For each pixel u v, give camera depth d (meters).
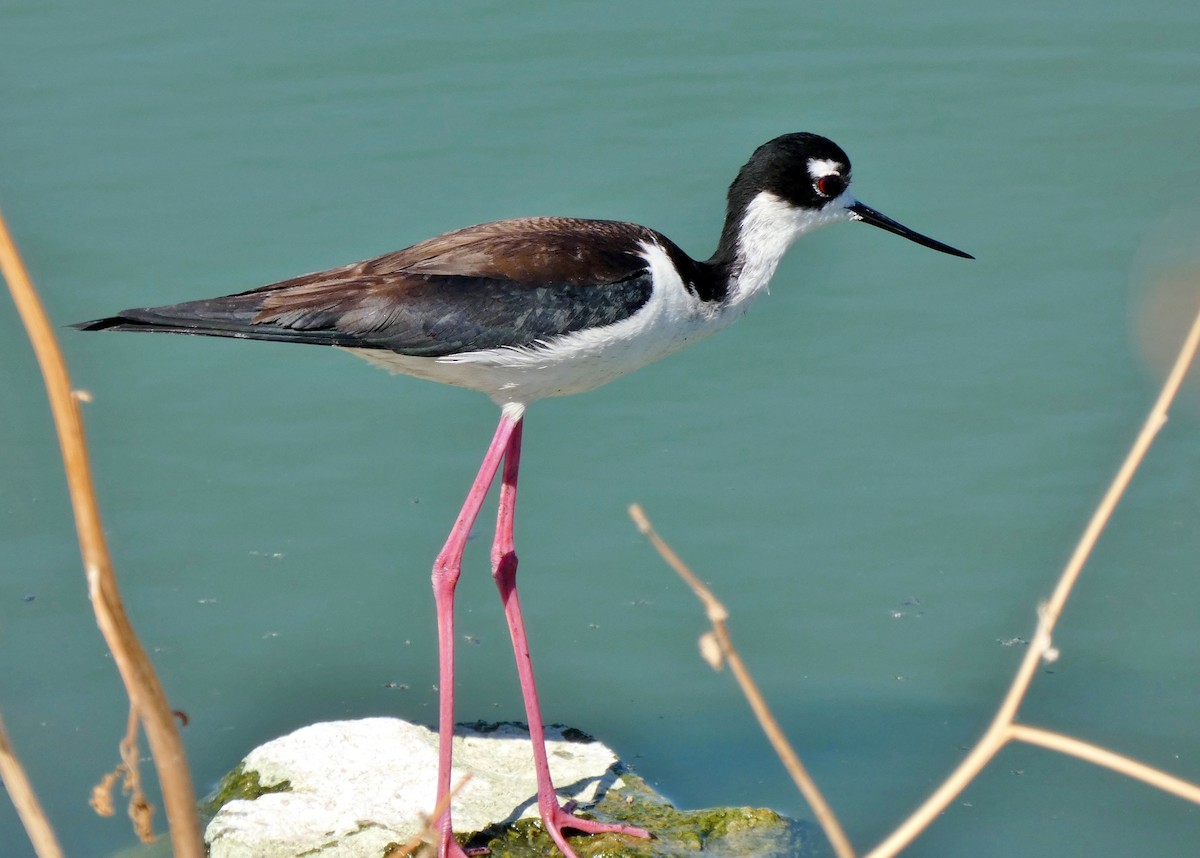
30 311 3.97
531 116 15.70
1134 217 14.25
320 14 17.73
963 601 10.95
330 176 14.94
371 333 8.91
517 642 9.11
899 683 10.30
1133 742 9.61
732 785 9.52
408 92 16.17
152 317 8.59
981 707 10.05
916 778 9.48
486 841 8.93
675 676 10.50
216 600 11.16
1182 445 12.13
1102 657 10.38
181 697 10.34
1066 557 11.21
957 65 16.44
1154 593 10.88
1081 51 16.64
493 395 9.50
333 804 9.07
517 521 11.87
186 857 4.27
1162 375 12.70
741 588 11.15
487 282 9.04
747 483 12.10
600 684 10.45
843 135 15.39
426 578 11.44
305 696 10.40
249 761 9.56
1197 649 10.38
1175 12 17.31
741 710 10.20
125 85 16.34
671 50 16.84
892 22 17.27
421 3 17.92
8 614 10.93
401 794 9.20
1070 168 14.92
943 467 12.11
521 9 17.73
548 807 8.94
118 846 9.09
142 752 9.92
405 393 13.23
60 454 12.48
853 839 8.98
